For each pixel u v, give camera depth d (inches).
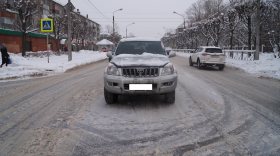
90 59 1171.9
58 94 356.5
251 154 164.6
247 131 205.5
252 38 1433.3
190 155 163.5
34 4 1074.1
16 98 332.2
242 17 1045.2
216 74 623.8
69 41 970.1
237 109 273.1
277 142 183.5
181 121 230.2
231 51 1077.8
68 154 165.3
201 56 763.4
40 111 266.1
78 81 485.4
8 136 196.4
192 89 392.8
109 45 2763.3
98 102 304.2
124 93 270.7
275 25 981.2
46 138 191.6
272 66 706.2
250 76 584.7
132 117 242.2
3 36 1176.8
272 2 960.9
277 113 258.8
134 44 348.2
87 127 214.8
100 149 172.4
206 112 260.1
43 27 768.3
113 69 276.5
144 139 188.7
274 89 403.2
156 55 312.2
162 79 270.1
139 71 269.0
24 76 572.7
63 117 243.6
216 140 187.0
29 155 164.4
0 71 613.9
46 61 957.8
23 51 1076.5
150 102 302.8
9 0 1337.4
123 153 166.6
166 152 167.6
